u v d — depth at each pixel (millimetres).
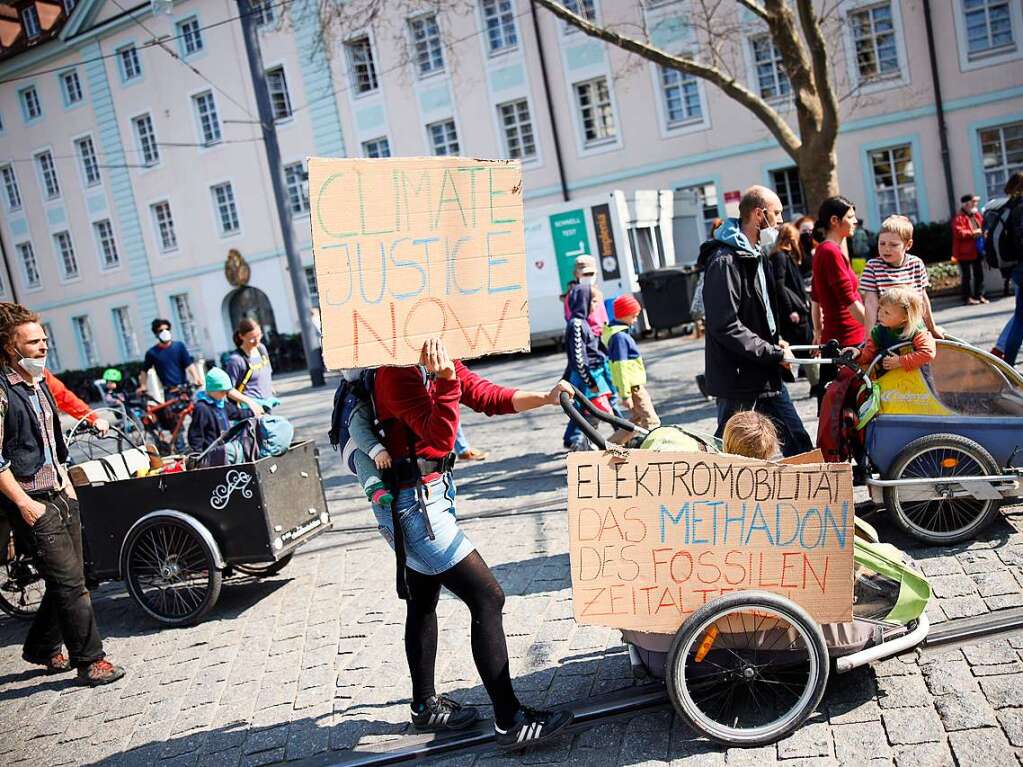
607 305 16875
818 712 3346
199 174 30969
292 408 17141
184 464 6242
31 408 4770
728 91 12688
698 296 6977
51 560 4777
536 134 24734
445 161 3154
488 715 3787
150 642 5410
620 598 3260
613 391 7910
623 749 3352
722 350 4773
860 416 4730
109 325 34719
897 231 5332
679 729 3408
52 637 5180
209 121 30422
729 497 3213
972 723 3104
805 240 10008
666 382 11594
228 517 5520
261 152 29438
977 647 3576
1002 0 19469
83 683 4930
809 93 12367
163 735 4180
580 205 17469
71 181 34125
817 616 3236
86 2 30828
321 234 2990
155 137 31578
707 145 22734
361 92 27109
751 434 3463
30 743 4348
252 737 3994
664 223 19375
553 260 18062
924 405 4641
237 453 5664
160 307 33062
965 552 4508
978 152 20250
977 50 19922
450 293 3188
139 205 32688
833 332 5965
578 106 24109
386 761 3578
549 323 18484
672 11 22234
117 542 5703
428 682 3721
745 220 4754
